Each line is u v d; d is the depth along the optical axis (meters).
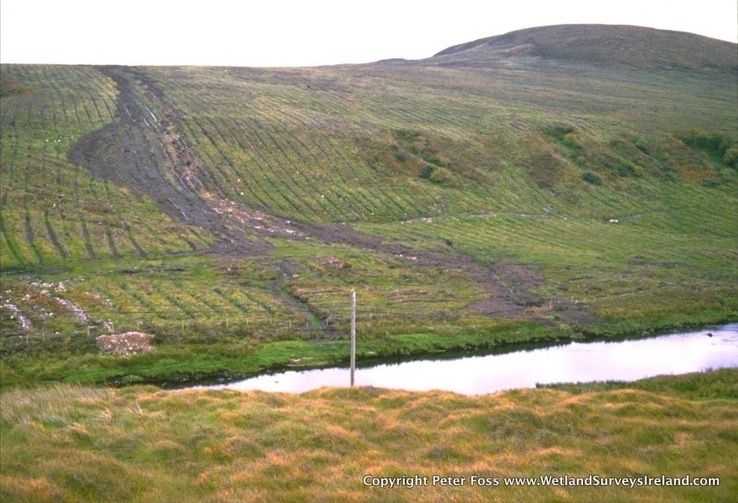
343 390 32.56
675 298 66.12
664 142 133.88
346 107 149.50
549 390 32.56
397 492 19.77
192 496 19.92
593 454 23.81
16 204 83.12
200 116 129.50
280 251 78.88
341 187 105.88
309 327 55.25
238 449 23.72
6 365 43.91
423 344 53.03
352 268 73.00
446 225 95.69
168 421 27.14
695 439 24.72
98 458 22.11
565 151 128.75
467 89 184.12
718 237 97.62
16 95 139.12
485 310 61.53
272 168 109.62
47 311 54.50
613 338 57.09
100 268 68.75
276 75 187.88
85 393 31.30
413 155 119.69
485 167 119.38
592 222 101.81
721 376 37.78
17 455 22.41
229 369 46.69
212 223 87.88
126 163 105.69
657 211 108.81
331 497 19.20
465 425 26.95
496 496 19.53
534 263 79.00
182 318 55.00
